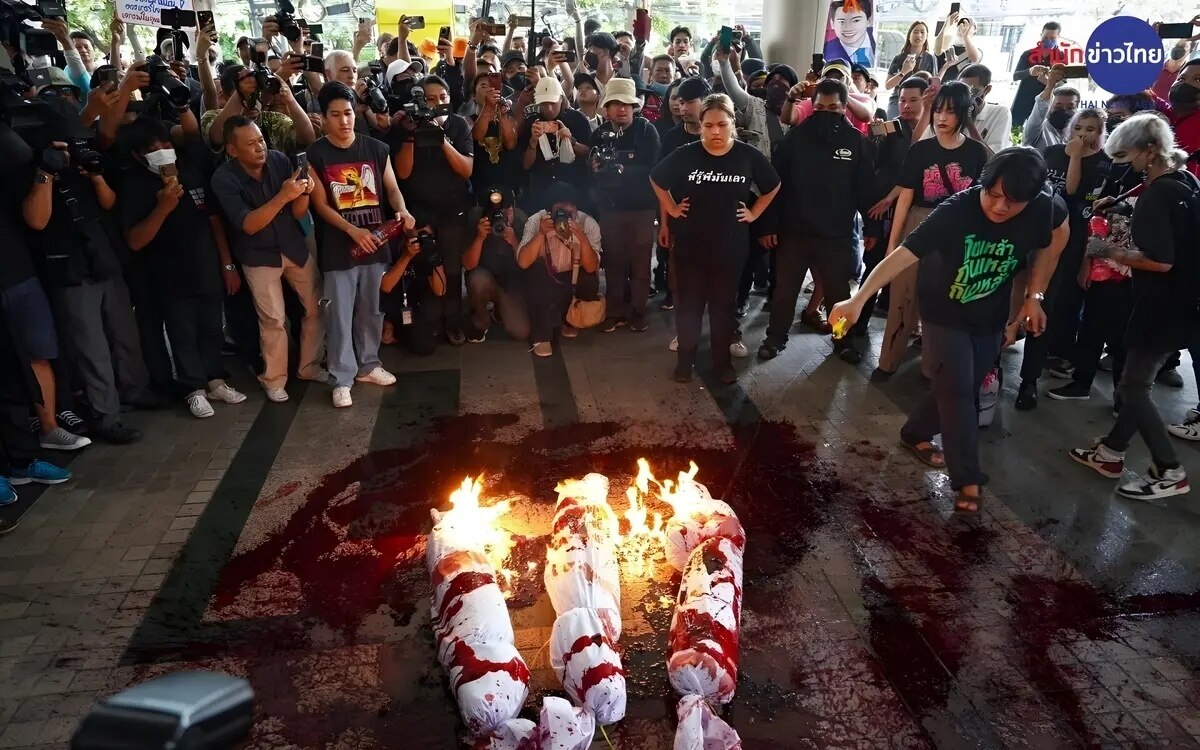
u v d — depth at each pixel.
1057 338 5.87
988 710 3.08
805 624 3.51
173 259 5.16
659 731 2.97
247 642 3.42
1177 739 2.96
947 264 4.01
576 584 3.35
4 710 3.08
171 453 4.96
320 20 12.98
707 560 3.43
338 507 4.38
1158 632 3.47
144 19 7.15
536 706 3.08
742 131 6.76
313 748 2.92
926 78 6.47
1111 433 4.58
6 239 4.35
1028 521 4.24
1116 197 4.77
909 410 5.47
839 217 5.84
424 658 3.32
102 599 3.69
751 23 15.45
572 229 6.12
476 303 6.43
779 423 5.30
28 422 4.59
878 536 4.12
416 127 5.82
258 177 5.14
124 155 4.93
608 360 6.30
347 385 5.57
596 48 8.22
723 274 5.59
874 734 2.97
